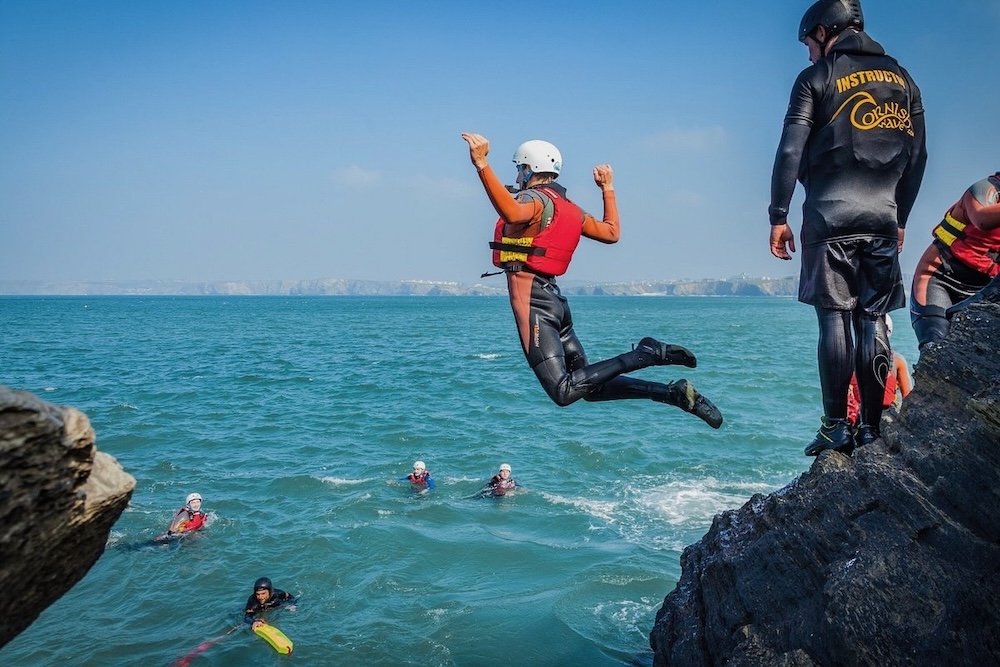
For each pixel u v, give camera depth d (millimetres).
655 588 12875
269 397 33344
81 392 34344
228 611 12492
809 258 5840
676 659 6875
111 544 15117
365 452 22906
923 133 5766
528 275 5480
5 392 2572
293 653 11172
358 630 11797
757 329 92250
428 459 21969
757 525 6422
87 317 120938
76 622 12086
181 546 15078
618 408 29734
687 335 79250
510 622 11805
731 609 6125
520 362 48656
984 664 4223
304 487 19141
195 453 22703
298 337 75000
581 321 113438
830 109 5570
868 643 4699
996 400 4324
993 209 5777
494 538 15438
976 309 5047
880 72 5574
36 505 2793
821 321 5863
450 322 111312
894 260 5699
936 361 5055
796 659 5188
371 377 40406
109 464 3238
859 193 5621
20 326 91125
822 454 5863
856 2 5688
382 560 14414
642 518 16500
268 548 15023
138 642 11531
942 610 4469
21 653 11188
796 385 35500
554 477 19938
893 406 7355
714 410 5352
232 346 62188
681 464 20828
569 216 5516
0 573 2857
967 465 4590
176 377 40219
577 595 12625
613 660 10562
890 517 5000
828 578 5133
